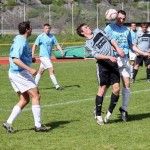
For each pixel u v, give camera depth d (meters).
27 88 12.23
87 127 13.10
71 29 67.19
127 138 11.66
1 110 16.36
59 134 12.23
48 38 22.02
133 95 19.66
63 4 74.25
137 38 24.80
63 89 22.02
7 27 70.00
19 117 14.77
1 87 23.19
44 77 28.28
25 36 12.12
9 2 81.62
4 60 43.75
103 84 13.23
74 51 45.44
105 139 11.59
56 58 45.38
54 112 15.74
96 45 12.99
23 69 12.16
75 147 10.83
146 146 10.84
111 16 13.85
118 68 13.27
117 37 13.91
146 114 15.16
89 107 16.70
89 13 69.94
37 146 11.01
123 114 13.90
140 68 34.53
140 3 75.31
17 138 11.84
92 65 37.47
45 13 71.31
